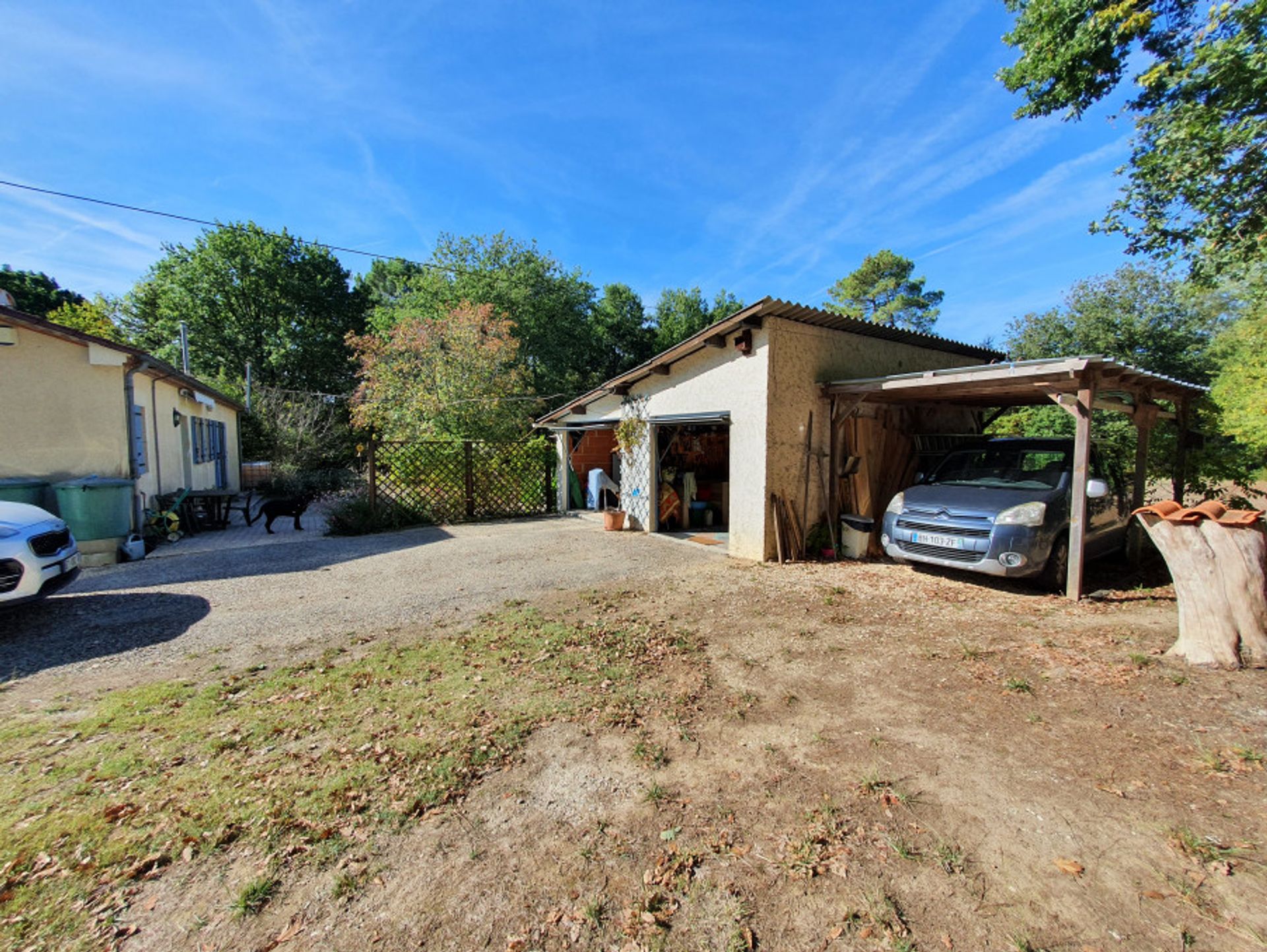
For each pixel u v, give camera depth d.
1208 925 1.77
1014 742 2.91
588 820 2.35
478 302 22.84
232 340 25.62
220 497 10.77
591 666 4.02
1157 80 6.97
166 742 2.99
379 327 25.38
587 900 1.93
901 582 6.43
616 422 10.91
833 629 4.82
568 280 27.19
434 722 3.20
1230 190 6.88
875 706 3.37
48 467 7.90
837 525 8.07
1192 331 13.27
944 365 9.91
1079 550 5.54
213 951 1.73
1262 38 6.05
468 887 1.99
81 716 3.29
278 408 20.11
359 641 4.56
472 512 11.67
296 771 2.70
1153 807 2.36
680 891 1.96
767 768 2.72
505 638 4.62
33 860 2.11
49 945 1.75
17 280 26.86
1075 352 13.87
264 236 26.47
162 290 25.16
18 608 5.07
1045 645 4.30
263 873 2.06
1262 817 2.27
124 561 7.65
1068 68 7.64
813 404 7.91
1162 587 6.16
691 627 4.89
